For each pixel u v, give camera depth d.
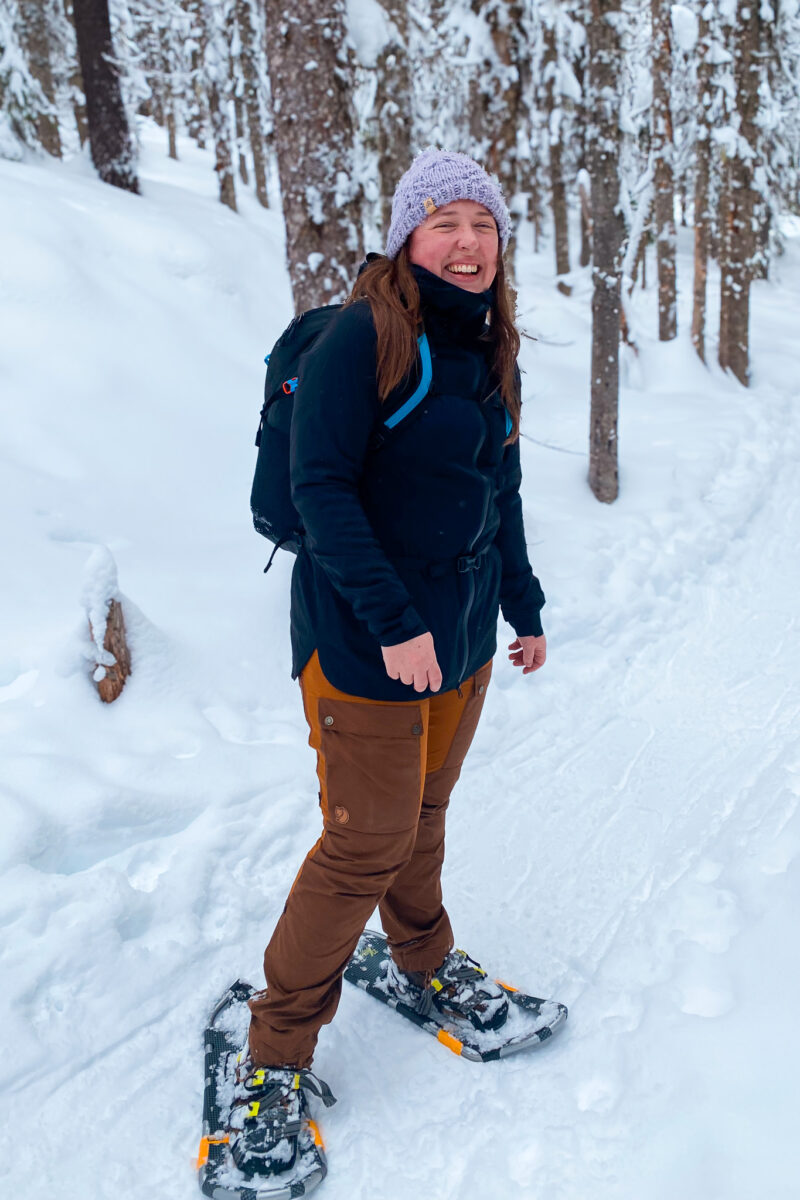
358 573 1.47
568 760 3.40
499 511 1.95
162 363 6.64
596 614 4.71
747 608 4.93
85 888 2.41
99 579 3.18
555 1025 1.99
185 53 21.45
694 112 12.61
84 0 10.14
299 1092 1.78
